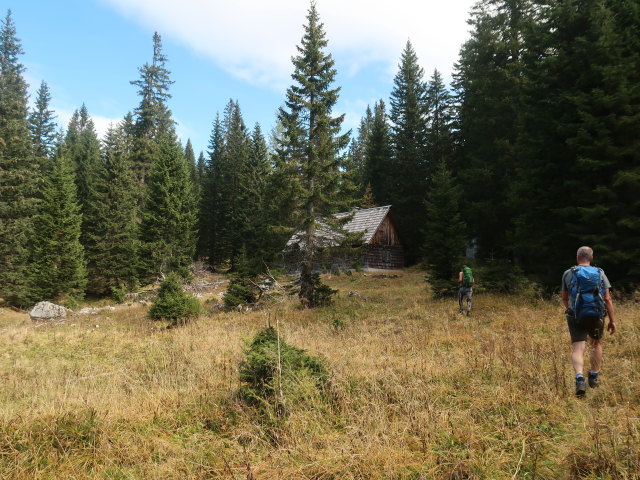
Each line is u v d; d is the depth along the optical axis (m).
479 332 8.95
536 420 3.83
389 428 3.75
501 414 4.09
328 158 17.44
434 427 3.76
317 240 17.80
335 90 17.34
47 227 27.12
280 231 17.12
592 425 3.51
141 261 29.73
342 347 8.17
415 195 37.22
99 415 4.52
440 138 37.00
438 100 41.38
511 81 22.28
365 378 5.35
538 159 13.51
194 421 4.58
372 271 34.31
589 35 12.04
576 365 4.36
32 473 3.29
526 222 13.75
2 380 7.51
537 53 14.08
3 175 26.88
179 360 8.14
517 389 4.66
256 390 4.66
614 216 11.48
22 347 11.79
